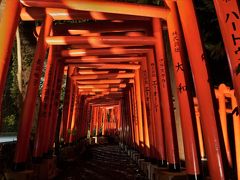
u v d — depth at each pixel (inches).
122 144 951.0
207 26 275.3
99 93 832.9
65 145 562.6
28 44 374.9
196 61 181.3
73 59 441.7
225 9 147.2
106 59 439.8
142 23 351.3
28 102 291.4
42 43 308.7
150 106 358.3
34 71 301.3
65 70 603.8
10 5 243.1
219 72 313.0
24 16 304.8
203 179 200.7
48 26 308.7
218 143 164.9
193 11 191.6
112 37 320.2
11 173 262.4
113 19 316.5
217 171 161.3
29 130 287.4
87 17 310.8
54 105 421.7
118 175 420.2
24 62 370.6
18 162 273.6
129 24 351.9
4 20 239.3
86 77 582.2
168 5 246.8
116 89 777.6
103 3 247.6
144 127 425.7
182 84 219.5
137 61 451.8
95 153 791.7
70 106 589.3
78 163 553.6
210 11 269.4
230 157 239.9
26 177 263.1
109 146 1131.3
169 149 261.0
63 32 356.5
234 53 141.9
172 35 238.4
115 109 1445.6
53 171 391.9
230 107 284.4
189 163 202.2
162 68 287.6
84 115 933.2
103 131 1518.2
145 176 394.6
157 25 309.6
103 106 1328.7
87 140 1057.5
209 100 172.2
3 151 281.1
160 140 306.3
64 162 498.3
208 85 175.2
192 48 184.4
